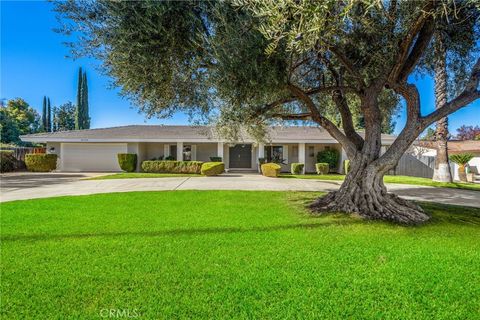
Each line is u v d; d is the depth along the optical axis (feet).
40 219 19.25
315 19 9.96
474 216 21.36
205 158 69.72
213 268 11.16
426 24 18.63
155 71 17.49
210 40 16.22
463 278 10.44
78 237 15.15
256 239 14.98
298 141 62.34
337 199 22.93
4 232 16.03
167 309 8.23
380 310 8.27
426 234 16.38
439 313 8.13
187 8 15.87
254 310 8.21
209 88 20.04
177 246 13.79
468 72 22.93
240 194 30.96
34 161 63.57
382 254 12.84
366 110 22.58
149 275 10.49
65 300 8.73
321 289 9.46
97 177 51.70
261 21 14.03
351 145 23.49
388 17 15.30
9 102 129.80
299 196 29.68
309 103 23.04
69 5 16.81
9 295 9.00
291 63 18.17
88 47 18.24
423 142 65.82
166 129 73.46
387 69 19.54
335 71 23.86
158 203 25.58
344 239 15.14
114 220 19.08
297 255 12.62
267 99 22.35
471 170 68.54
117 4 15.35
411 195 32.32
